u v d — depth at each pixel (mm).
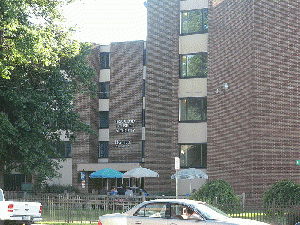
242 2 32344
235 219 13672
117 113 43438
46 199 25219
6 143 31281
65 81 33531
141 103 42375
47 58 29656
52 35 29984
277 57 31938
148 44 38875
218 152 33781
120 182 43094
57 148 46219
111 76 44031
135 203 22406
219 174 33562
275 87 31703
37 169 32500
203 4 36031
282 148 31641
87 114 44562
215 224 13234
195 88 35875
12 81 31469
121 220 14523
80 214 23250
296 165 32031
